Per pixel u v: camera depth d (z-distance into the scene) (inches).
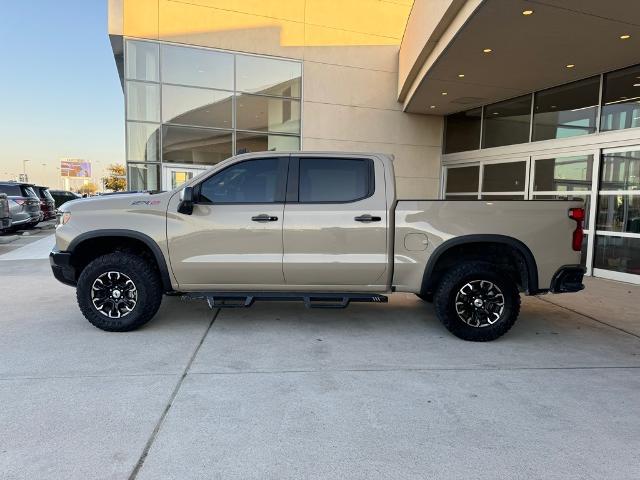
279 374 154.1
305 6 565.9
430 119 607.5
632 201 333.4
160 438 112.8
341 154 196.7
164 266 192.9
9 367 156.7
